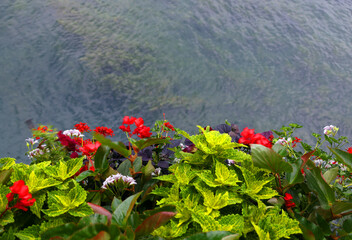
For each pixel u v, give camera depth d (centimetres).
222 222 165
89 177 220
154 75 1027
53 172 189
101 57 1075
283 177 229
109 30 1209
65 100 911
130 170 211
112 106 900
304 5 1520
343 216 186
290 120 923
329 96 1029
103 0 1388
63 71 1010
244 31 1294
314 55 1209
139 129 253
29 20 1226
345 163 187
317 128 897
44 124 827
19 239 169
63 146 248
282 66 1141
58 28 1196
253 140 224
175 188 191
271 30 1320
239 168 204
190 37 1223
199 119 892
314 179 183
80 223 137
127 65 1054
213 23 1318
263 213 176
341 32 1361
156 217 144
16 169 180
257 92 1017
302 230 167
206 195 176
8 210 164
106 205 205
